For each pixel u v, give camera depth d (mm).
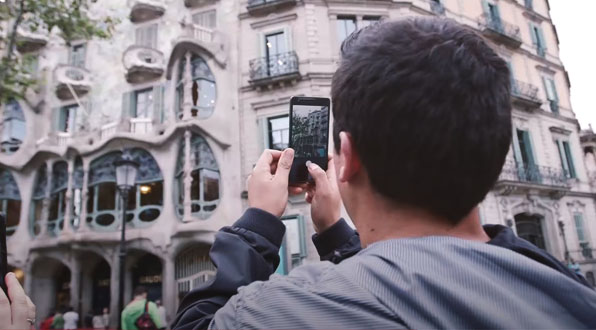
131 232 14469
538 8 22812
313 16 15031
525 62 20453
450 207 703
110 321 14430
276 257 978
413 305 560
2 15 11023
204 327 783
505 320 528
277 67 14641
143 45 16766
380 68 707
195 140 14477
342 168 807
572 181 19781
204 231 13484
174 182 14648
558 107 21109
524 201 17281
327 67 14547
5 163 17297
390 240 683
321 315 592
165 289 13734
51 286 17234
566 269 740
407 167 682
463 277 578
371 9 15469
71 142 16219
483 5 19578
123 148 15617
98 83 17547
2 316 848
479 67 693
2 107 18047
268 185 1071
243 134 14438
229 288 838
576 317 568
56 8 11312
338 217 1307
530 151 18484
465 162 666
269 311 636
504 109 706
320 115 1442
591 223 19750
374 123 697
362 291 598
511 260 609
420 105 658
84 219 15148
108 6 18203
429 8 16969
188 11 16500
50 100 17859
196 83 15016
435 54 687
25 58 11703
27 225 16844
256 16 15555
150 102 16719
